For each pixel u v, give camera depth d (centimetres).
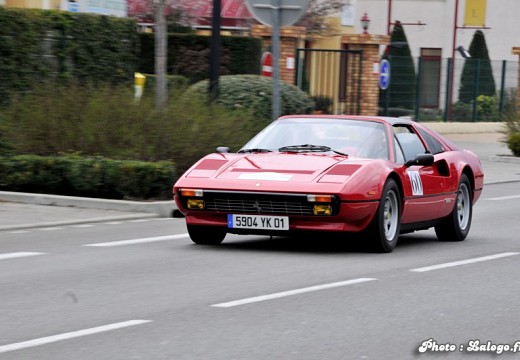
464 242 1738
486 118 5078
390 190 1542
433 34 6309
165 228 1794
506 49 6500
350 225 1491
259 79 2914
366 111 4444
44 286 1219
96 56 2736
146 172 2047
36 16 2534
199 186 1516
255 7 2020
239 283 1256
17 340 943
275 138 1642
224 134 2248
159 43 2577
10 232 1716
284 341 953
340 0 4994
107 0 3756
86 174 2077
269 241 1672
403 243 1706
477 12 6162
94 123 2203
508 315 1095
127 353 899
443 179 1691
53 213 1950
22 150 2217
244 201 1498
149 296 1162
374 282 1281
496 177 3088
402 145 1644
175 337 962
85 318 1041
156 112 2212
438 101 4847
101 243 1598
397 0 6253
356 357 902
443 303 1153
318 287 1234
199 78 3894
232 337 965
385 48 5844
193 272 1334
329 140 1616
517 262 1484
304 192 1463
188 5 4572
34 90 2344
